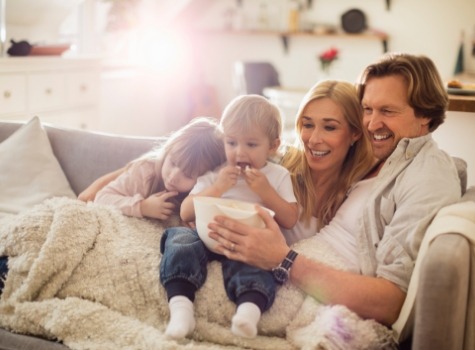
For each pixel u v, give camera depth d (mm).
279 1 6230
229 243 1415
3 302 1455
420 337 1211
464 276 1218
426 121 1522
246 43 6523
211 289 1410
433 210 1374
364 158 1618
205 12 6551
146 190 1766
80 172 2062
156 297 1431
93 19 5035
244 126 1569
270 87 5531
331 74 6238
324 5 6102
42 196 1986
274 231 1425
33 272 1425
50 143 2133
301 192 1660
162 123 6395
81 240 1481
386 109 1508
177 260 1403
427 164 1460
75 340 1333
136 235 1581
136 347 1282
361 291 1335
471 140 2203
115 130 5547
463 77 4559
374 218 1477
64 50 3914
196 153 1666
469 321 1306
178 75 6512
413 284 1296
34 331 1382
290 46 6352
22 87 3600
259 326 1377
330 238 1554
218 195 1561
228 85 6699
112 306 1431
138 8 5645
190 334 1369
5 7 3758
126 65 5594
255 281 1354
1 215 1906
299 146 1704
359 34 5875
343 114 1581
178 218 1721
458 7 5578
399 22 5836
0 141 2197
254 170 1554
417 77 1476
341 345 1256
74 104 4125
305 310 1364
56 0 4098
